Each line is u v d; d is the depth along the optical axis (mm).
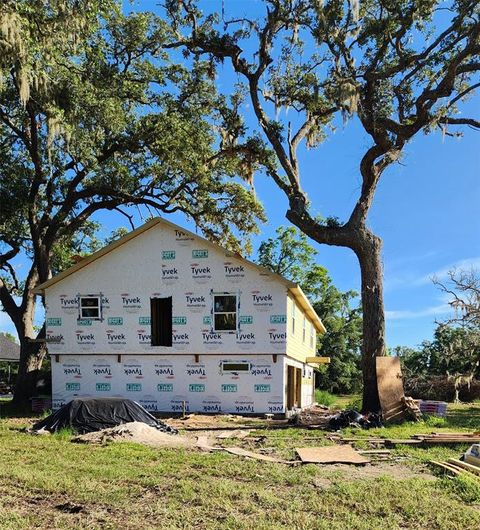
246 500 6734
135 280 19797
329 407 26656
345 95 16781
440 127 19391
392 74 17625
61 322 20156
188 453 10211
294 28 19125
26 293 22359
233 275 19141
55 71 17625
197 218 25344
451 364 34750
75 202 23422
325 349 46438
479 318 24500
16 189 21203
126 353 19562
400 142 18203
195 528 5672
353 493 7078
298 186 19453
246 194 24656
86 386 19766
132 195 23688
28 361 21547
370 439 12172
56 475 7883
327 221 18562
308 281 47750
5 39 14312
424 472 8773
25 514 6074
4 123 21125
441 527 5785
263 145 20922
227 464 9008
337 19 17516
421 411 17594
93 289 20047
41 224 22625
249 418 17953
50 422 13273
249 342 18828
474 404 28188
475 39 16484
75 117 18172
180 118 21859
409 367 39688
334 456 9930
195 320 19234
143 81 21594
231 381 18859
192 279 19391
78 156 20688
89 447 10633
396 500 6797
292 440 12133
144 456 9688
